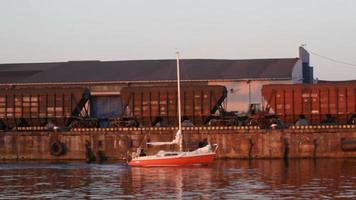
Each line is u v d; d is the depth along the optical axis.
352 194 104.06
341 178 122.19
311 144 162.50
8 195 107.62
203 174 131.25
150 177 127.75
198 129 166.50
